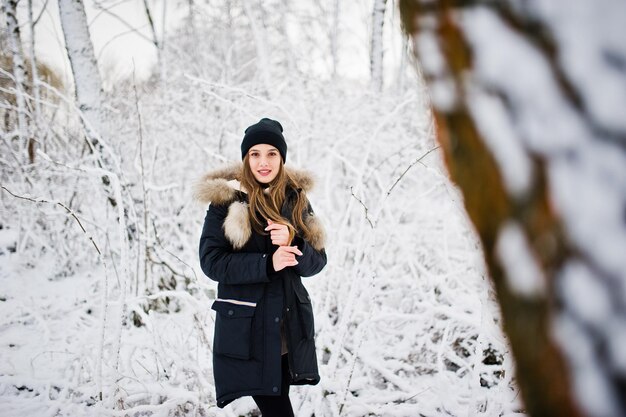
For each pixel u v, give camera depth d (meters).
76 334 3.25
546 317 0.39
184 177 4.72
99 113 3.71
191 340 2.97
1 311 3.76
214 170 2.01
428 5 0.49
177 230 3.77
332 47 9.79
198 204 1.93
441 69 0.48
